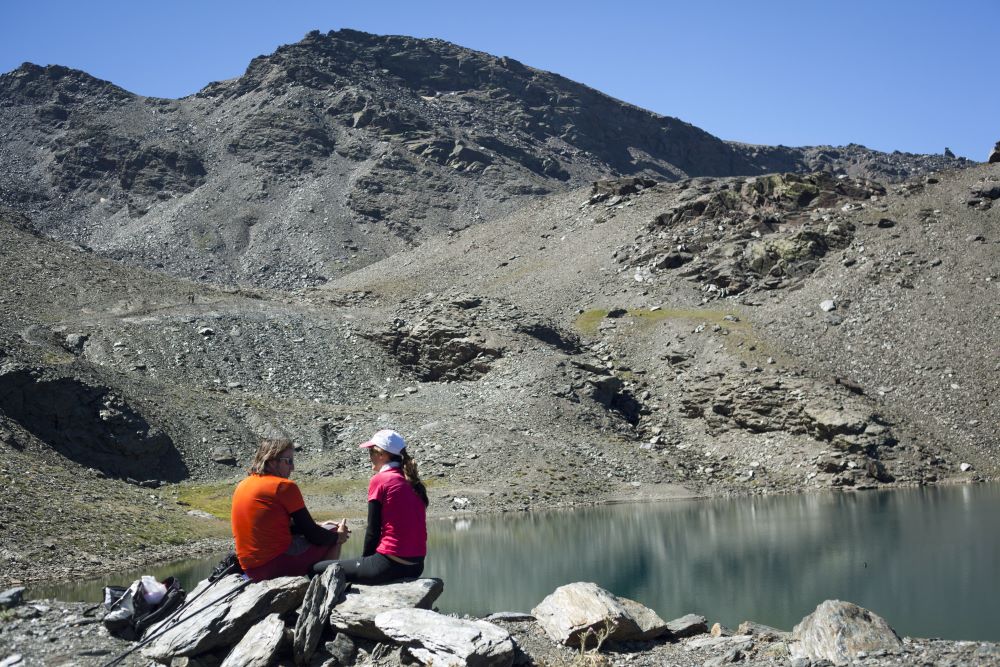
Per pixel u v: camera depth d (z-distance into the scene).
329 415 93.75
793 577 38.25
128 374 88.44
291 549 14.09
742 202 160.62
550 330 118.38
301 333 117.31
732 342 112.75
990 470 85.44
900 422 93.31
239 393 99.25
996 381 97.12
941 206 137.75
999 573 37.97
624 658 14.74
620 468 86.06
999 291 111.88
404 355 114.75
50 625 14.80
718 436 96.56
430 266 186.12
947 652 14.53
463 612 29.08
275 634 12.67
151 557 43.44
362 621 12.93
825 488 82.69
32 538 40.97
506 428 90.88
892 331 110.25
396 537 14.05
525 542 50.53
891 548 45.53
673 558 43.75
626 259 155.75
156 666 12.95
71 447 69.75
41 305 117.12
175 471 75.38
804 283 129.00
